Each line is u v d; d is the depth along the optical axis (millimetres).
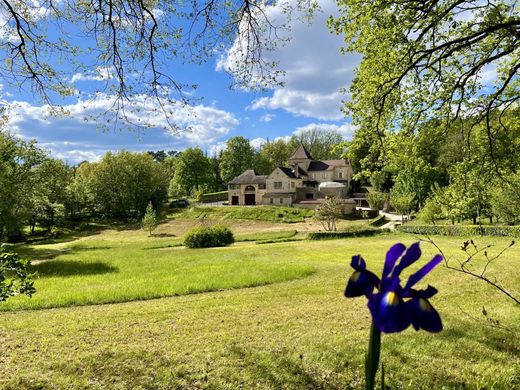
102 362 5645
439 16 7211
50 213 49125
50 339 7082
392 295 1043
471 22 8219
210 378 4945
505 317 7359
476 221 33219
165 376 5023
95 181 62562
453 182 11016
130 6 6391
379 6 7832
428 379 4656
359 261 1188
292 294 11430
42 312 10250
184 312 9352
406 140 9609
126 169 63625
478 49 8594
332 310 9000
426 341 6051
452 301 9164
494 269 13703
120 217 65188
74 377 5098
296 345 6211
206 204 71312
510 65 9297
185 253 27375
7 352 6297
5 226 28203
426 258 16688
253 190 69625
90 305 11281
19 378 5070
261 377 4922
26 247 34844
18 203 28469
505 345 5836
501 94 8969
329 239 33656
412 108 9336
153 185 66438
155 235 48406
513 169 9930
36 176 30672
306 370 5082
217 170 102938
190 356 5820
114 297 11898
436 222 35781
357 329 7285
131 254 27766
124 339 7047
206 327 7820
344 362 5285
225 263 19922
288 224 50156
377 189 68938
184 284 13773
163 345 6539
